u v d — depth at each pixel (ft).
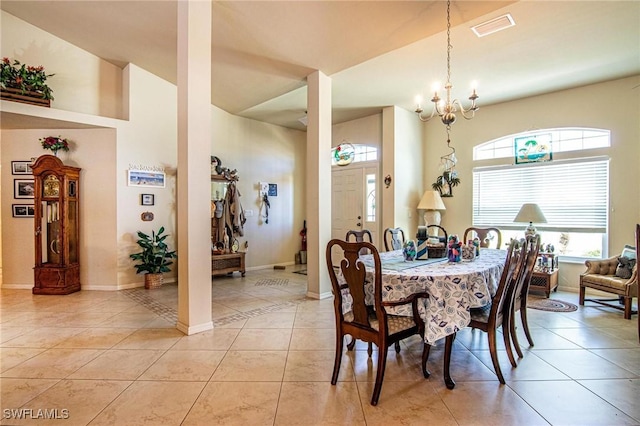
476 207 17.92
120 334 9.66
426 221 18.17
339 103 17.52
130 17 11.28
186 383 6.98
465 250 9.34
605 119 14.08
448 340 6.89
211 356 8.25
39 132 14.85
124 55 14.53
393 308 7.15
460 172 18.44
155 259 15.43
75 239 14.96
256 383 7.00
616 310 12.06
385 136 18.37
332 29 10.55
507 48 11.41
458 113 18.44
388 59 12.47
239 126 20.24
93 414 5.90
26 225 15.02
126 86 15.40
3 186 14.98
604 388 6.82
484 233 13.61
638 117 13.35
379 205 19.26
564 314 11.61
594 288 12.22
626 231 13.61
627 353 8.47
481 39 10.87
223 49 11.93
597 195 14.37
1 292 14.55
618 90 13.80
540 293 14.21
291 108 18.88
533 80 14.08
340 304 7.10
